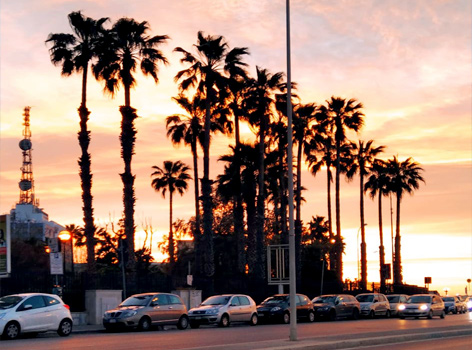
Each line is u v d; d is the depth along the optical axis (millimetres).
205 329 35625
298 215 64875
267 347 20688
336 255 75375
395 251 86500
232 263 80125
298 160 66312
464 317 53750
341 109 72750
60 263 35188
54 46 47344
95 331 34312
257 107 58500
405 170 84500
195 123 66188
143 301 34781
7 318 27938
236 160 59500
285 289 61500
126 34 48312
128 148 46906
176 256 90625
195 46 55062
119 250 41875
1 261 37344
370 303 52500
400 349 22250
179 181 85875
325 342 22578
